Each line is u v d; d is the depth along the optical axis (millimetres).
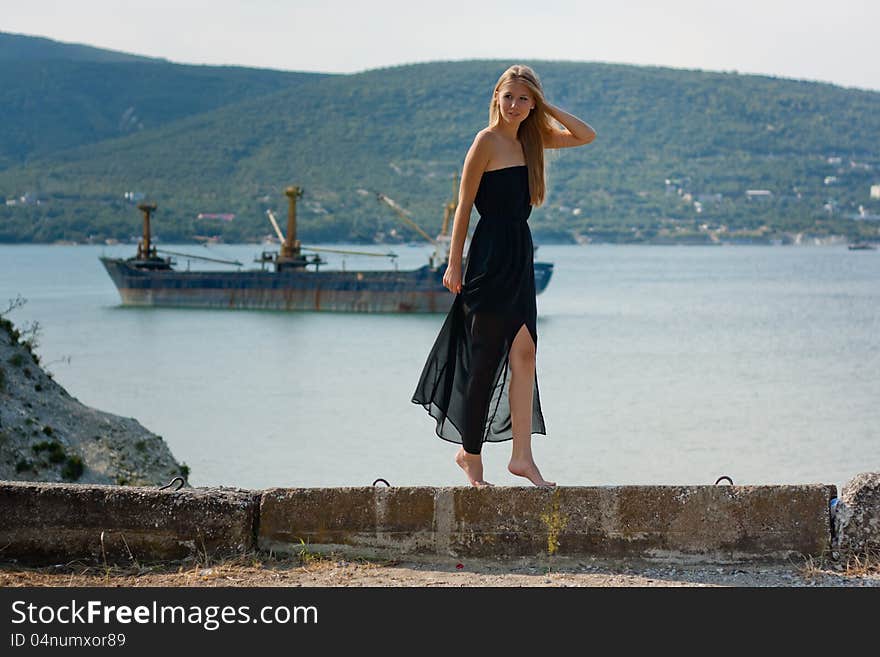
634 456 27672
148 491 5879
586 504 5727
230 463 26781
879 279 160000
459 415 6176
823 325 80688
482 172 6012
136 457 18562
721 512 5660
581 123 6098
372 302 81875
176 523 5816
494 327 5996
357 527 5828
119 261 91625
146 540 5820
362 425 33406
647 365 53531
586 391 42781
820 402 39312
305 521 5852
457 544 5770
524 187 6043
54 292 118062
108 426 19031
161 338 67188
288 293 84562
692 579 5492
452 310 6195
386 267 195125
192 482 24484
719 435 31062
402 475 25188
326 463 26766
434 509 5793
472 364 6059
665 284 143125
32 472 16578
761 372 50219
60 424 18234
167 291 90125
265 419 34812
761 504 5660
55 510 5852
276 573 5613
